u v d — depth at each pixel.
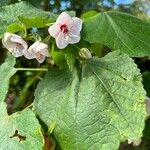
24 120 0.18
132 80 0.18
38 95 0.19
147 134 0.24
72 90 0.19
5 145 0.18
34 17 0.19
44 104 0.19
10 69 0.21
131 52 0.19
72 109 0.18
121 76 0.18
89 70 0.19
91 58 0.19
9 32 0.20
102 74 0.19
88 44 0.19
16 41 0.19
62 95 0.19
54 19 0.19
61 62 0.20
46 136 0.18
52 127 0.18
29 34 0.20
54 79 0.20
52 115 0.19
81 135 0.18
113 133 0.17
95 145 0.17
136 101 0.17
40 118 0.19
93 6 0.30
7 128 0.18
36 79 0.29
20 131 0.18
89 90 0.18
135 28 0.20
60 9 0.27
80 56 0.19
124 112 0.17
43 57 0.19
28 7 0.20
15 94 0.31
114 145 0.17
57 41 0.19
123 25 0.20
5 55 0.28
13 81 0.31
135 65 0.18
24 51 0.19
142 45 0.19
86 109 0.18
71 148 0.18
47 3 0.27
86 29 0.19
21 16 0.19
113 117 0.17
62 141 0.18
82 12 0.29
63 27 0.19
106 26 0.19
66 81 0.19
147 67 0.32
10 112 0.31
